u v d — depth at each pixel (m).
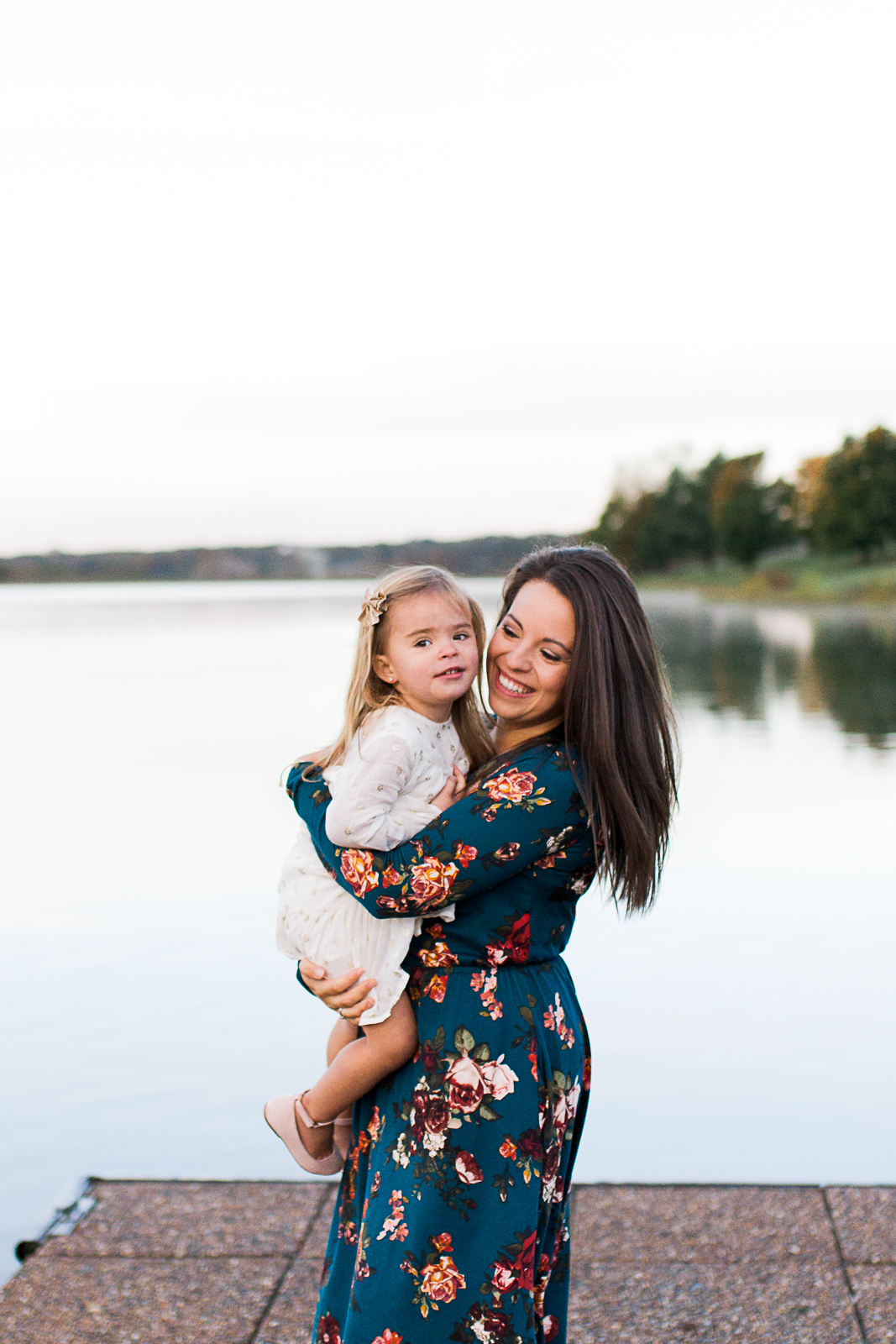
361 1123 2.16
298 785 2.20
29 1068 4.88
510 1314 1.99
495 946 2.08
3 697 19.59
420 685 2.17
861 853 7.79
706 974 5.73
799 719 14.91
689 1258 3.01
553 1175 2.10
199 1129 4.32
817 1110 4.31
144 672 24.02
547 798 2.04
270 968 5.98
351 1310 2.04
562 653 2.12
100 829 9.20
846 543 75.94
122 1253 3.10
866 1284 2.87
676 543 115.81
